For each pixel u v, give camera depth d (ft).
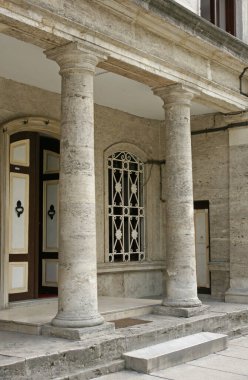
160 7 29.50
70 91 26.25
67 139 26.13
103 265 38.91
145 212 43.83
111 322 27.76
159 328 28.12
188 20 31.58
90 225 25.96
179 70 32.40
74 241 25.55
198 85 34.14
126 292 41.06
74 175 25.84
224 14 40.34
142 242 43.60
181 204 32.96
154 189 44.60
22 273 34.94
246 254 40.06
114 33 27.89
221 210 42.16
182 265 32.65
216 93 35.88
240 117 40.16
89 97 26.50
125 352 25.55
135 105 40.70
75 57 25.94
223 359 27.48
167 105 33.63
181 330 29.45
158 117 44.27
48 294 38.01
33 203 36.17
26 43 28.14
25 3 23.11
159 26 30.22
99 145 40.11
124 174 42.57
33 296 35.55
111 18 27.76
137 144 43.47
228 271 41.32
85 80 26.40
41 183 39.68
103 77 34.22
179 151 33.24
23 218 35.32
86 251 25.67
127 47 28.35
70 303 25.26
